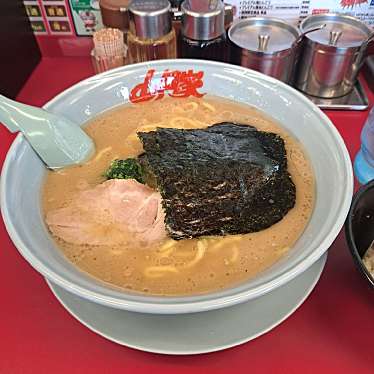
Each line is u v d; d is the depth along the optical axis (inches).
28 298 9.7
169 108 12.7
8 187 9.0
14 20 14.6
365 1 14.5
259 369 8.5
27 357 8.8
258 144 10.7
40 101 15.0
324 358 8.6
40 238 8.8
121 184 10.1
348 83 14.4
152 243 9.6
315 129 10.6
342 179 9.1
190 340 8.3
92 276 8.9
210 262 9.2
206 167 9.8
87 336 9.0
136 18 13.0
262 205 9.8
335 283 9.7
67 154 10.8
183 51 14.1
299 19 15.2
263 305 8.7
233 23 14.6
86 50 16.5
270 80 11.8
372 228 10.1
